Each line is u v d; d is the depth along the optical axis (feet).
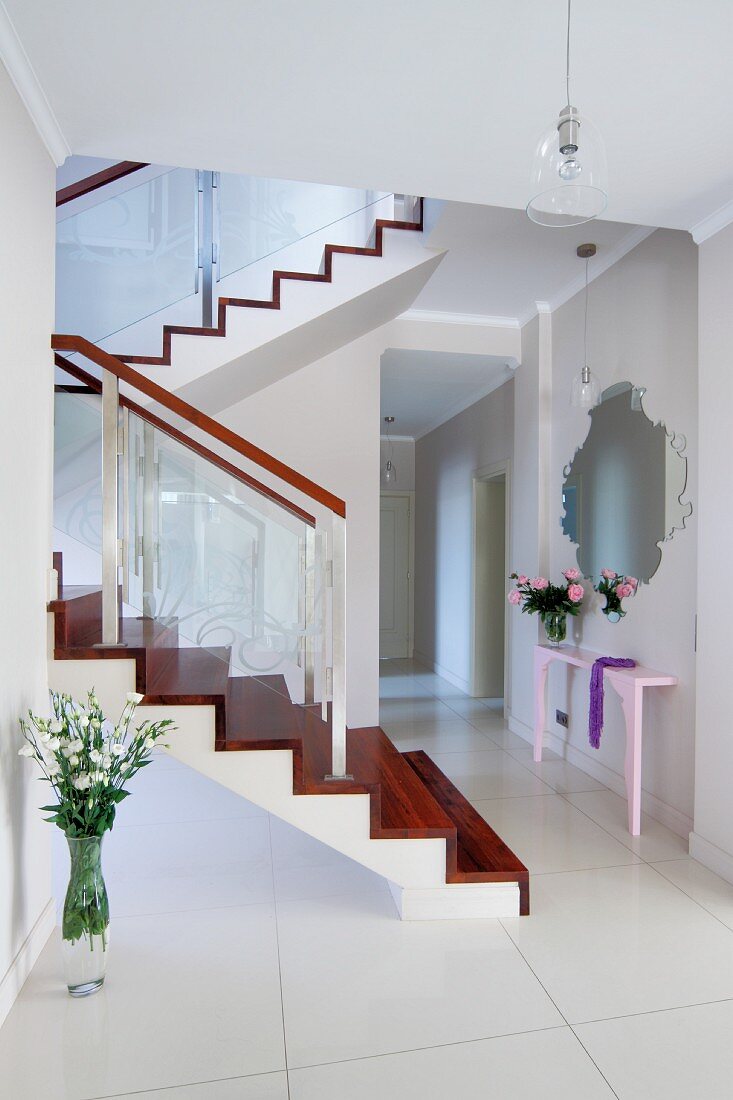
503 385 17.71
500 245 11.76
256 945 7.29
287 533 8.67
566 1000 6.35
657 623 10.81
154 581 8.70
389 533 27.96
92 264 11.59
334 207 12.53
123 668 7.58
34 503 6.93
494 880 7.92
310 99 6.54
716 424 8.86
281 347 12.45
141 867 9.23
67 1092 5.22
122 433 8.63
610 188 8.20
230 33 5.63
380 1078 5.37
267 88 6.37
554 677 14.53
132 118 6.88
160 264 11.83
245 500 8.70
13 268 6.24
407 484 27.94
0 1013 5.97
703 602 9.12
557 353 14.39
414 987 6.55
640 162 7.57
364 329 14.75
